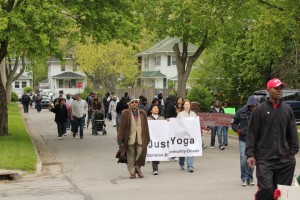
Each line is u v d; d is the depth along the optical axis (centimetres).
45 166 1895
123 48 7650
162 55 8431
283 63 4106
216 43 4775
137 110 1591
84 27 2472
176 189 1370
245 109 1388
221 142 2405
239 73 5112
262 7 3353
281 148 906
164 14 4400
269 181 897
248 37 4562
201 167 1820
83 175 1678
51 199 1244
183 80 4781
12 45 2572
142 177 1598
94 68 7675
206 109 4653
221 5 2756
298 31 2828
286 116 912
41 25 2244
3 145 2242
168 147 1697
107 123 4088
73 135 3041
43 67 12219
